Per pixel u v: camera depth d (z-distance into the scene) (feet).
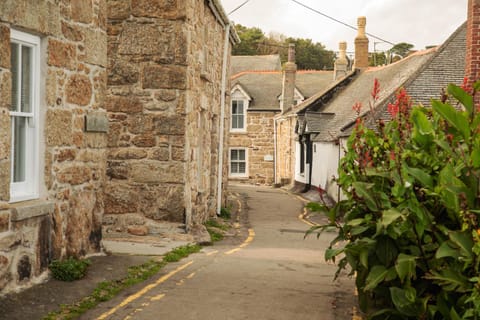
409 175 16.84
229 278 25.95
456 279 15.12
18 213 20.26
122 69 38.78
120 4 38.60
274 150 129.80
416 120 18.31
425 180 16.51
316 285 25.66
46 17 22.12
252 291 23.65
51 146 23.00
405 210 16.78
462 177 16.35
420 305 16.33
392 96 67.51
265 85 135.64
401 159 17.87
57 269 22.74
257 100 131.64
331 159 81.92
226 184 69.67
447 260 16.26
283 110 124.16
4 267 19.83
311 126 94.53
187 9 38.40
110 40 38.75
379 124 20.42
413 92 66.39
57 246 23.61
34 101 22.41
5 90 19.52
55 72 23.13
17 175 22.15
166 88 38.68
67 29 23.97
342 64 131.44
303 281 26.43
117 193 38.81
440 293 16.11
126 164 38.88
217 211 58.70
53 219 23.27
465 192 15.51
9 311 18.57
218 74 57.16
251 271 28.04
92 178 26.66
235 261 30.91
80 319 18.79
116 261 27.02
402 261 16.21
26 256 21.21
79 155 25.35
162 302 21.18
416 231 16.81
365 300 19.04
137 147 38.86
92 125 26.03
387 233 17.19
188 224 39.91
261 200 85.05
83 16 25.22
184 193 38.73
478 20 37.76
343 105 97.45
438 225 16.57
